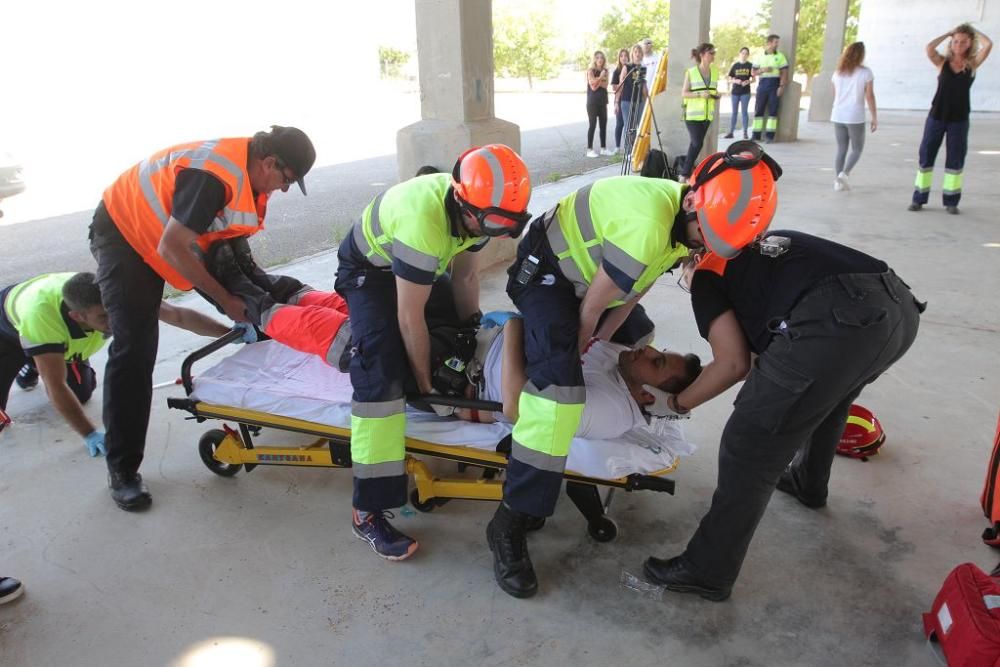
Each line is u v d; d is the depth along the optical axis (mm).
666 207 2004
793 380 1893
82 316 2914
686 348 4215
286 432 3322
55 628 2244
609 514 2775
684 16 9523
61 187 10969
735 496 2096
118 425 2760
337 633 2207
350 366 2406
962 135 6801
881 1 18516
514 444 2229
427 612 2285
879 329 1884
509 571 2334
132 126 18906
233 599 2352
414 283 2186
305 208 8438
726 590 2283
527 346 2225
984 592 1947
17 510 2824
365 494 2396
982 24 17438
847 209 7426
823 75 16172
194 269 2615
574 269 2195
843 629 2197
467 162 2055
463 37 4906
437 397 2455
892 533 2615
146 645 2176
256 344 3061
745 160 1820
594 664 2084
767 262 2049
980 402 3477
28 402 3719
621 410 2412
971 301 4738
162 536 2668
